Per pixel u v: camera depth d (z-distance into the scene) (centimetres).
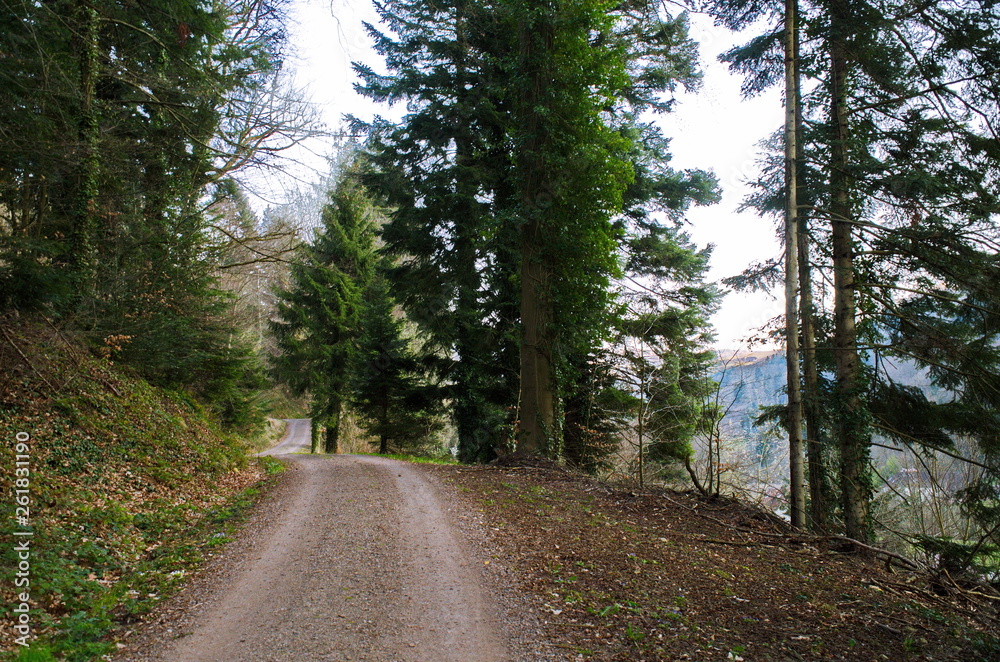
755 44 1323
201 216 1572
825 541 837
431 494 1039
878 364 1303
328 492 1074
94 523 723
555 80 1430
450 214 1889
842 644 498
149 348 1315
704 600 583
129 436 1045
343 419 3291
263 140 1470
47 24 1054
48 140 1002
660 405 1752
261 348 2900
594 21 1391
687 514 934
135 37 1400
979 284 1059
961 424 1216
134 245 1352
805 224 1299
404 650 478
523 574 646
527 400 1491
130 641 490
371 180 1991
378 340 2698
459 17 1927
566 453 1902
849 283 1259
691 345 1908
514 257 1842
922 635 529
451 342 2170
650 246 2114
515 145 1482
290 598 582
